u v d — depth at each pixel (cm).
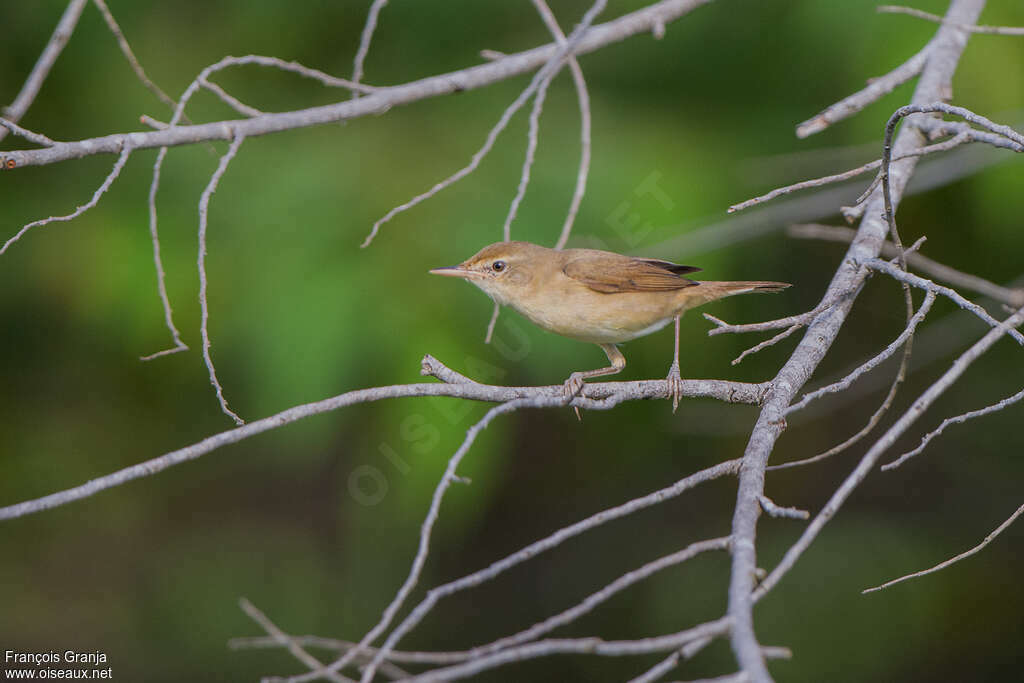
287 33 1191
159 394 1269
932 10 1093
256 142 1137
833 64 1187
